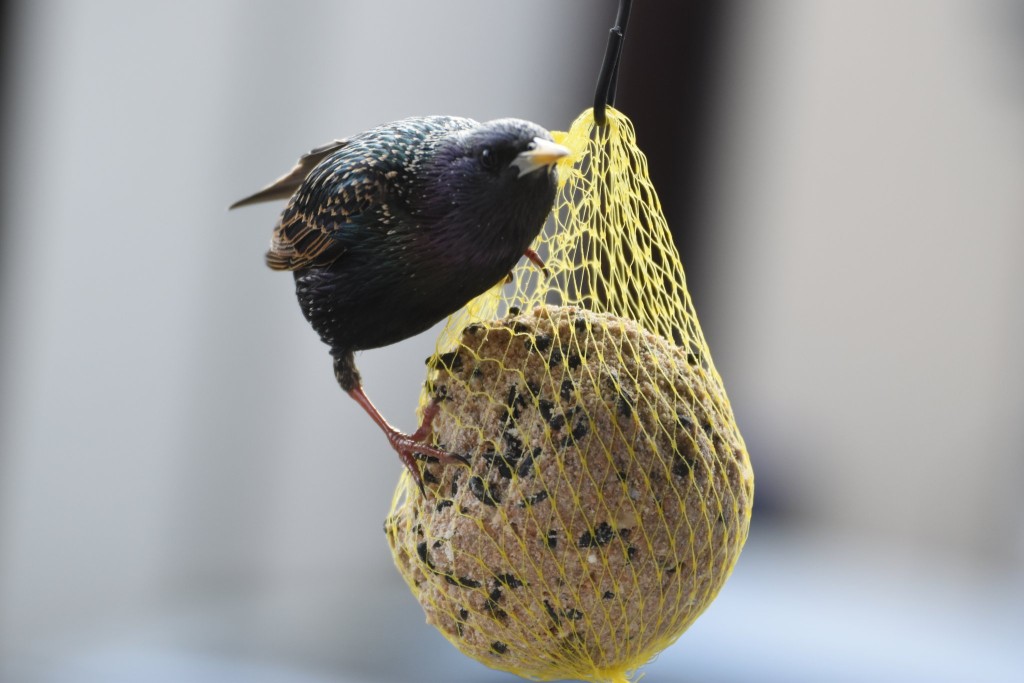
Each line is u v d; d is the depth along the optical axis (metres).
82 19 11.40
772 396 14.34
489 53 12.55
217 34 11.98
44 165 11.25
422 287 5.02
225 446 12.16
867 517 14.04
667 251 5.22
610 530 4.38
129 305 11.73
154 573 11.77
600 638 4.49
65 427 11.43
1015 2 13.68
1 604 10.94
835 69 14.16
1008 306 14.18
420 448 4.74
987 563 13.80
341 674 8.61
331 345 5.51
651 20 12.60
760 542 12.34
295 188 6.24
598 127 4.85
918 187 14.20
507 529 4.44
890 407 14.23
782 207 14.25
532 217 4.78
